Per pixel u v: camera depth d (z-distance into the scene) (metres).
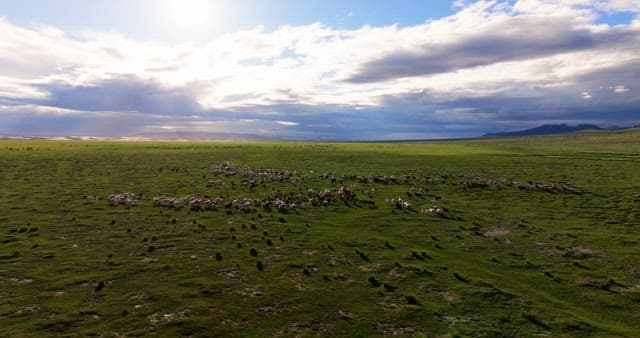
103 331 15.69
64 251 24.97
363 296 19.50
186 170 64.94
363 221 34.19
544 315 17.84
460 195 46.50
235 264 23.39
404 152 110.06
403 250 26.77
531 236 30.33
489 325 16.84
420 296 19.56
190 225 31.58
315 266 23.42
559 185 51.12
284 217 34.78
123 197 40.94
